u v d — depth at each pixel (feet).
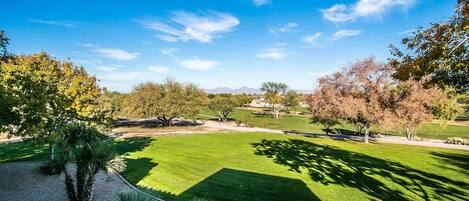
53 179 51.67
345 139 133.08
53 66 63.62
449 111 143.23
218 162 77.36
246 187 55.21
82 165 33.99
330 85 126.82
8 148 86.84
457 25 27.84
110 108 77.46
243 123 209.97
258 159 83.25
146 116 168.86
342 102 116.78
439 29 28.91
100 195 44.93
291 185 57.88
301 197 50.96
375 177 66.23
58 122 57.47
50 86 58.90
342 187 57.93
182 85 177.88
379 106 111.96
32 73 55.88
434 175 69.15
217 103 221.46
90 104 67.56
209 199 47.93
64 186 48.11
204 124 198.49
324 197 51.52
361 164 79.87
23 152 80.48
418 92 106.63
